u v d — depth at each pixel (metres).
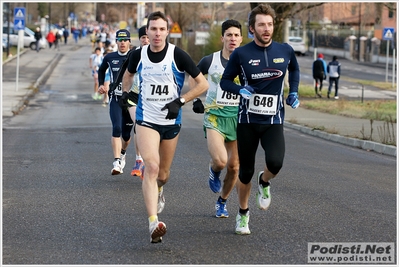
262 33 10.89
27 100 43.31
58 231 11.85
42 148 23.27
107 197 14.88
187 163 19.81
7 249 10.68
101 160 20.45
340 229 12.03
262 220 12.71
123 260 10.00
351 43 108.12
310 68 82.62
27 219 12.79
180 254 10.32
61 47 107.06
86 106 40.94
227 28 12.83
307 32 124.62
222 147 12.65
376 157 23.16
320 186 16.52
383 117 35.56
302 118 35.81
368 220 12.77
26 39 95.19
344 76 75.12
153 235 10.50
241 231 11.56
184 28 88.88
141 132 11.30
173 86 11.35
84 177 17.47
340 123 33.09
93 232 11.77
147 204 10.73
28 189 15.81
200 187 16.09
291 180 17.30
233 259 10.05
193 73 11.32
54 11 159.38
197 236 11.46
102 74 18.03
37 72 64.38
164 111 11.31
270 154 10.95
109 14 198.12
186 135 27.23
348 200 14.76
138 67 11.44
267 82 11.02
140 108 11.44
